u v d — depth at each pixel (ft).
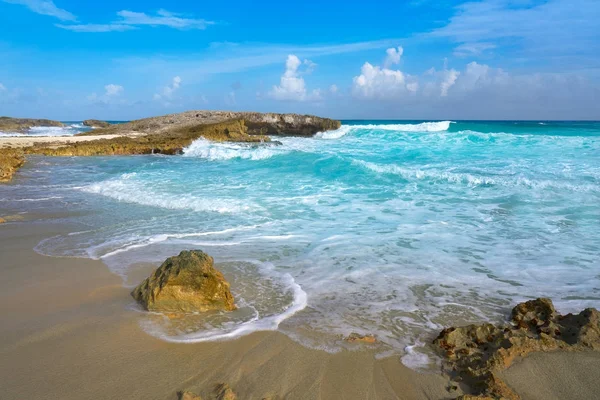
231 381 11.24
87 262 20.33
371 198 35.22
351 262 20.53
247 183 43.27
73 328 13.91
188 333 13.74
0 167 51.70
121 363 11.96
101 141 93.66
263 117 141.79
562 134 102.94
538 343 12.71
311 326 14.29
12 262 20.45
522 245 22.93
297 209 31.76
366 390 10.97
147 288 15.80
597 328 13.23
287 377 11.46
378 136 111.96
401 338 13.58
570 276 18.65
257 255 21.54
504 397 10.32
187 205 33.19
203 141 95.35
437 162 53.83
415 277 18.66
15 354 12.33
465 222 27.66
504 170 45.52
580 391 10.81
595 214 28.81
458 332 13.29
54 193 40.16
